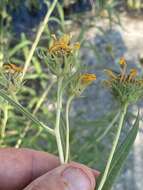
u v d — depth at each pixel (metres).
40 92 0.26
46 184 0.10
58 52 0.09
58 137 0.10
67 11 0.31
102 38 0.31
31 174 0.12
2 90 0.10
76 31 0.29
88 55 0.28
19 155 0.12
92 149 0.18
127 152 0.10
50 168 0.12
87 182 0.10
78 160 0.17
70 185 0.10
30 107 0.22
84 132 0.22
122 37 0.31
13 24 0.29
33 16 0.30
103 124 0.17
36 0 0.25
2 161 0.12
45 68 0.26
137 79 0.09
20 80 0.10
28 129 0.19
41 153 0.12
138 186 0.24
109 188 0.10
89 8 0.31
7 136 0.19
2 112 0.19
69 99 0.10
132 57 0.30
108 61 0.29
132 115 0.17
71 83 0.10
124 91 0.09
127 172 0.24
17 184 0.12
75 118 0.21
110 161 0.09
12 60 0.22
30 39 0.29
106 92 0.27
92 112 0.26
